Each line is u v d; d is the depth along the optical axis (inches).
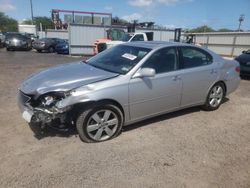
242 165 143.6
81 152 149.4
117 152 151.3
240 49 837.2
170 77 186.9
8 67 474.6
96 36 880.9
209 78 215.5
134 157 146.6
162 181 126.4
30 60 627.8
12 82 328.5
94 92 152.6
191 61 204.8
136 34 628.1
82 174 129.2
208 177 131.3
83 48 871.7
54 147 153.8
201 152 155.8
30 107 155.6
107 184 122.6
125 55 188.7
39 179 124.3
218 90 230.1
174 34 954.7
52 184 121.2
